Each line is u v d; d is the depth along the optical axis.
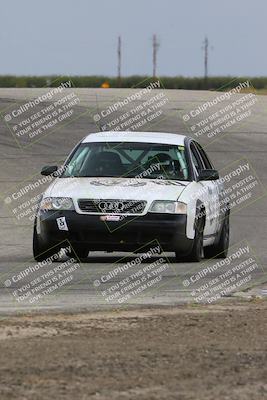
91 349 20.55
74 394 17.08
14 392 17.14
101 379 18.12
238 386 17.94
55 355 19.91
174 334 22.44
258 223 54.75
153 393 17.28
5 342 21.11
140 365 19.23
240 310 26.36
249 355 20.38
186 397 17.09
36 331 22.50
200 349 20.81
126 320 24.30
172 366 19.25
